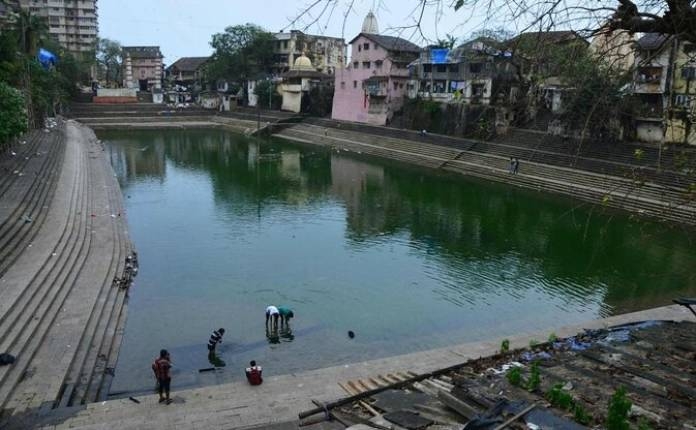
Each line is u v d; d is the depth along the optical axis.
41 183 30.47
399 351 15.57
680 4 5.91
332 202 35.44
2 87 31.41
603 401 6.81
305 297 19.47
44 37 77.94
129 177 43.69
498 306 18.97
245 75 86.00
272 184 41.72
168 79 115.31
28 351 13.04
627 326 10.53
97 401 12.19
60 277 17.94
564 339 10.56
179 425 9.95
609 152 37.28
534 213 32.34
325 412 7.81
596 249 24.42
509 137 46.00
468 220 30.81
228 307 18.39
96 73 104.75
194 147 62.25
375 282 21.08
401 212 32.72
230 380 13.71
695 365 7.96
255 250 24.89
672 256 24.03
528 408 6.23
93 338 14.90
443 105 54.34
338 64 89.44
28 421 10.35
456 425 6.64
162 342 15.64
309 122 73.75
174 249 24.73
